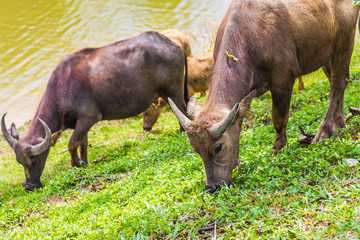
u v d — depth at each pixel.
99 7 24.73
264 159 5.92
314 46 5.98
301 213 4.45
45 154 8.62
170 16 22.67
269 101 11.17
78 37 20.34
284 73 5.70
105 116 9.41
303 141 6.57
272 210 4.70
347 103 8.09
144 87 9.16
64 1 25.80
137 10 23.91
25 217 6.96
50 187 8.00
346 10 6.38
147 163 8.27
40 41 20.06
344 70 6.71
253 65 5.53
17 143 8.52
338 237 4.00
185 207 5.11
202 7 23.98
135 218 5.23
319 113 8.20
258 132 8.00
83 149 9.49
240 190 5.23
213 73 5.59
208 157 5.09
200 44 18.31
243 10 5.56
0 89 16.52
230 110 5.20
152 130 11.65
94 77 8.95
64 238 5.43
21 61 18.28
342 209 4.36
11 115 15.19
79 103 9.02
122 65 8.99
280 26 5.56
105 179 7.90
